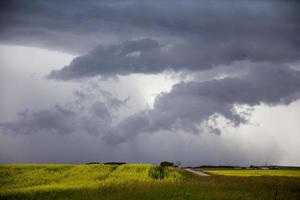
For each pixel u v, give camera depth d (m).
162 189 32.91
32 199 29.02
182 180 46.62
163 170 63.69
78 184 38.94
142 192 30.44
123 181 41.44
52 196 29.91
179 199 27.38
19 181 42.78
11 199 29.08
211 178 53.34
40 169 54.56
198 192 31.64
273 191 33.75
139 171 59.47
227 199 27.84
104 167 61.75
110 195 29.33
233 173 77.06
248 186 37.72
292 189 37.28
